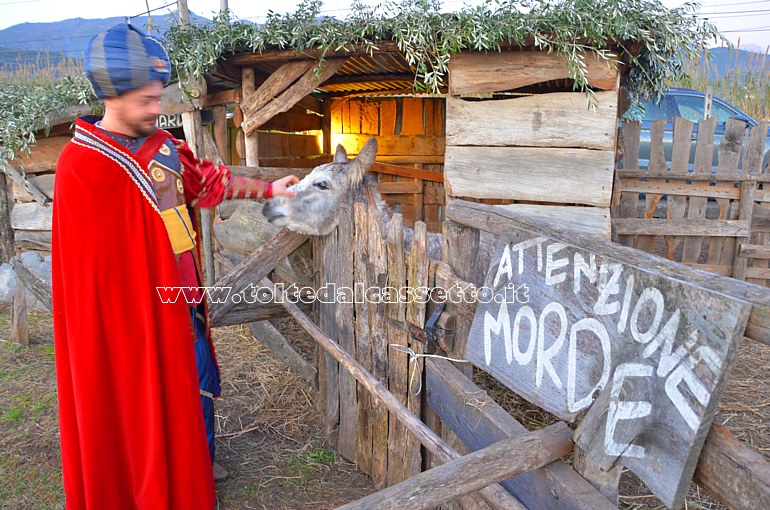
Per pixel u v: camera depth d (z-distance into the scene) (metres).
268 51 4.03
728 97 10.49
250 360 4.45
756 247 5.52
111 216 1.81
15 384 4.00
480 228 2.08
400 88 6.13
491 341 1.93
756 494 1.11
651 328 1.33
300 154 6.36
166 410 1.98
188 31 4.01
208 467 2.12
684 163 5.63
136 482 1.99
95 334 1.83
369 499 1.42
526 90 5.04
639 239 5.84
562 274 1.64
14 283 5.83
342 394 3.16
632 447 1.36
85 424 1.86
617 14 3.05
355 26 3.54
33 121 4.77
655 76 4.17
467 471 1.53
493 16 3.24
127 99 1.81
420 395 2.56
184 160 2.16
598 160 3.29
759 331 1.09
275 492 2.89
